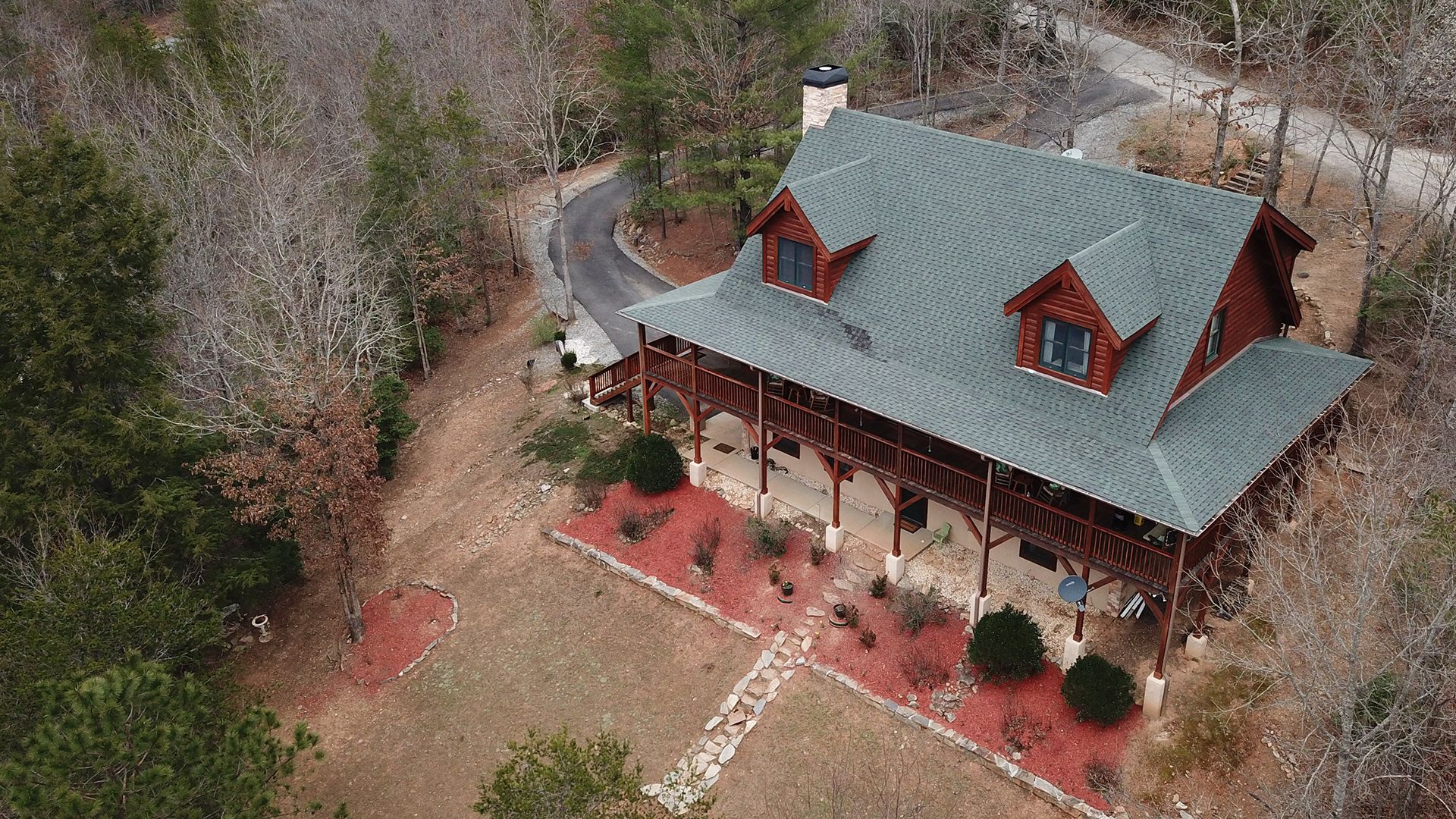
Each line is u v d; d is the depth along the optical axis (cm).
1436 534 1939
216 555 2678
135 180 3850
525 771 1664
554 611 2662
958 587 2531
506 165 4609
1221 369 2302
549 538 2902
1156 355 2114
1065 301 2125
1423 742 1792
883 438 2558
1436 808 1816
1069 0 4562
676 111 4431
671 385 2936
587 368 3778
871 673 2344
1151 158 4088
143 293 2709
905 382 2398
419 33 5834
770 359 2602
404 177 4141
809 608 2538
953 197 2559
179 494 2578
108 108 4944
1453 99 2838
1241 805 1952
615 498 2997
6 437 2486
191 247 3738
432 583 2816
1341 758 1596
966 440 2186
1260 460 2075
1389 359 2845
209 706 2055
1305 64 3316
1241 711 2102
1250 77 4475
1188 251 2158
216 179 4103
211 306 3494
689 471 3031
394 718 2422
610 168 5994
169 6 7794
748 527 2762
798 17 4206
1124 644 2298
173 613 2219
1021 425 2195
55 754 1526
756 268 2845
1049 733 2141
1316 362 2386
